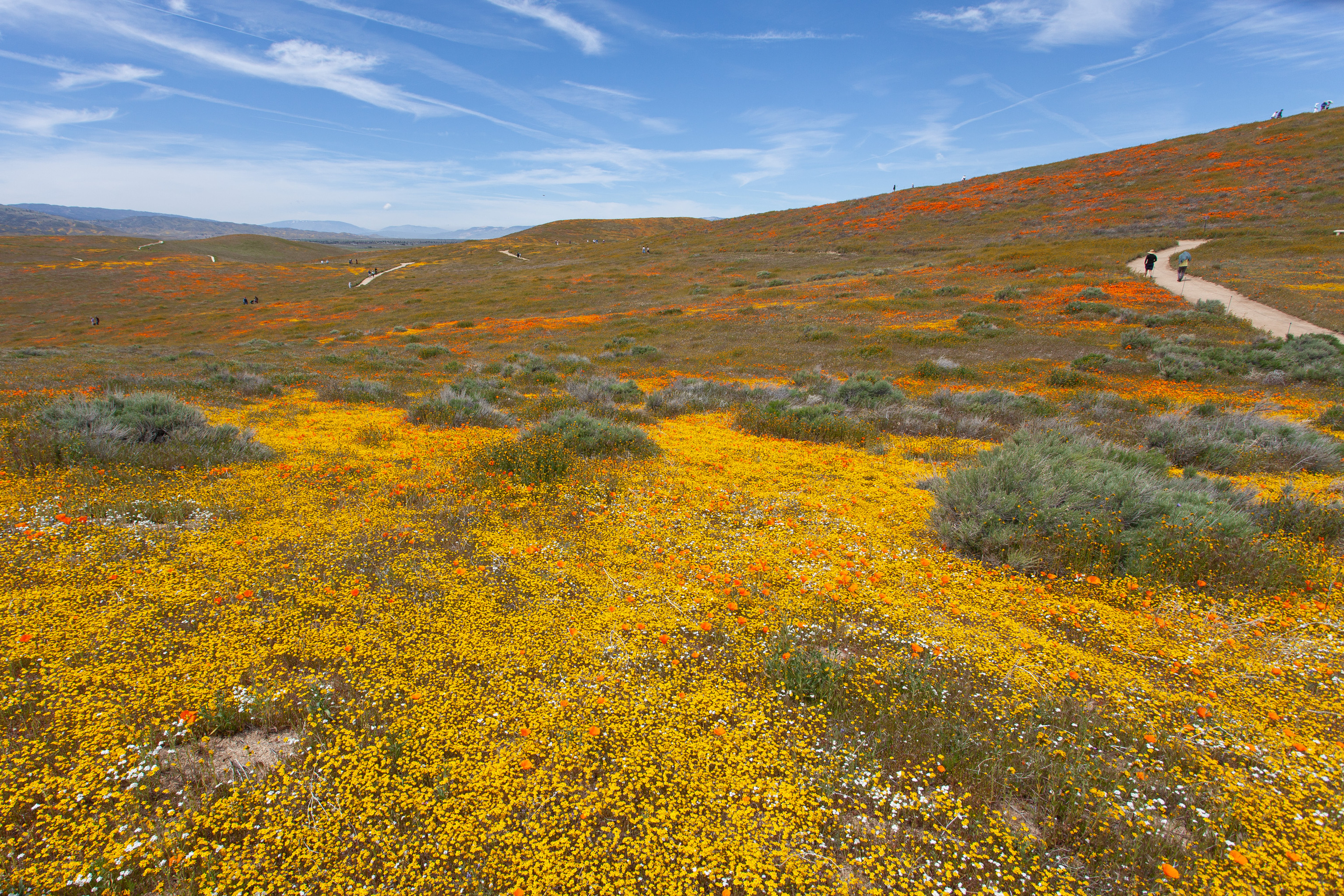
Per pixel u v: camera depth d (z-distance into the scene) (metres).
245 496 6.91
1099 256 41.91
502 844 2.91
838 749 3.59
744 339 28.47
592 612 4.93
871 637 4.78
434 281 67.62
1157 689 4.27
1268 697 4.18
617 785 3.25
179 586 4.83
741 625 4.89
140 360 24.69
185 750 3.32
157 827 2.87
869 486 8.84
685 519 7.21
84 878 2.59
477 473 8.08
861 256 57.44
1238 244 40.50
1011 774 3.39
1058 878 2.87
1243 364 18.36
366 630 4.43
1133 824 3.12
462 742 3.47
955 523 6.90
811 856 2.93
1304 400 15.12
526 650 4.32
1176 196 54.28
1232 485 8.62
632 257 75.94
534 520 6.84
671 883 2.78
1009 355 22.59
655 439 11.26
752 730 3.72
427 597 4.96
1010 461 7.48
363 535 6.05
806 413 12.83
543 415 12.73
